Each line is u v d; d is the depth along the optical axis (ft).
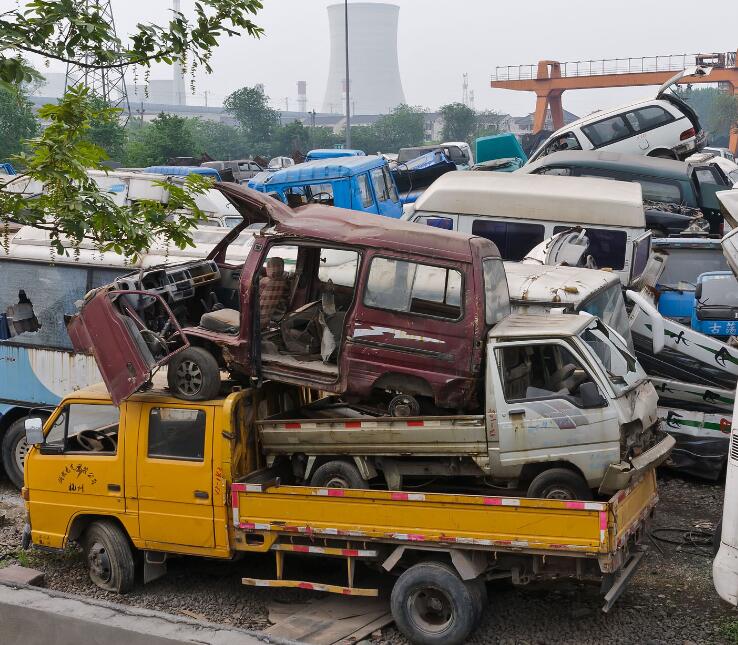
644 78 209.97
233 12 26.91
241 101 263.90
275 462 28.66
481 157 114.62
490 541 24.23
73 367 38.14
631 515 25.17
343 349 27.40
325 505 26.17
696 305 43.21
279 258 30.50
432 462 26.53
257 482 27.53
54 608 20.56
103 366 28.63
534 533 23.85
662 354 37.93
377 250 26.99
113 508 28.78
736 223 29.84
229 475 27.20
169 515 27.96
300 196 70.59
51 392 38.58
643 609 26.50
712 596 27.17
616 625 25.62
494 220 53.93
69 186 26.58
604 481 24.48
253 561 31.68
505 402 25.31
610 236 51.85
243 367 28.32
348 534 25.86
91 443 30.22
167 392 28.45
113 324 28.32
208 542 27.58
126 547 29.09
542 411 25.05
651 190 72.02
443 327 26.22
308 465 27.63
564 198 52.75
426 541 24.95
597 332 27.32
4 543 33.58
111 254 38.40
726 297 42.68
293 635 25.63
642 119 85.87
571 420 24.84
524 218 53.36
